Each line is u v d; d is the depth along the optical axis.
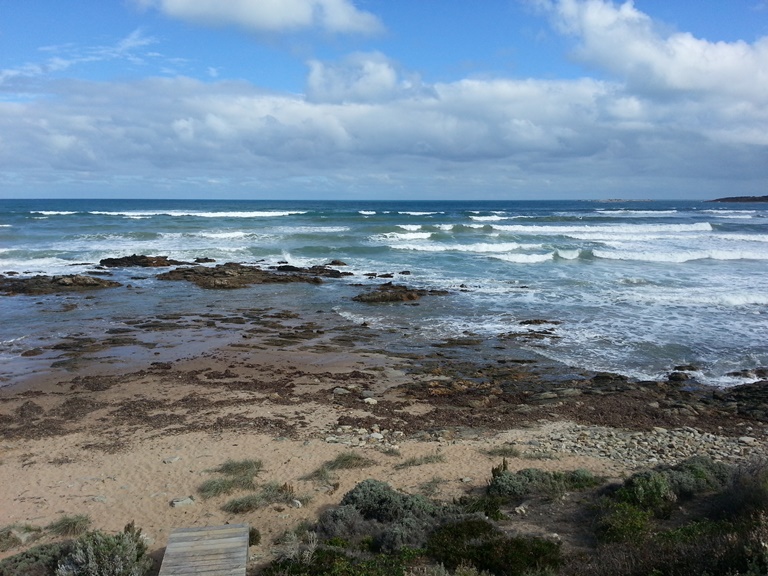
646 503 8.19
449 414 13.20
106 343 18.59
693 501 8.40
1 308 23.36
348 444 11.40
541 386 15.13
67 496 9.25
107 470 10.19
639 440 11.75
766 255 37.28
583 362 17.09
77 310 23.23
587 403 13.88
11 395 14.00
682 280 29.11
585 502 8.70
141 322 21.41
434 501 8.94
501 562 6.69
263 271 31.59
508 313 22.86
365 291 27.31
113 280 29.62
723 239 47.72
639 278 29.34
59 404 13.45
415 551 7.16
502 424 12.68
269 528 8.26
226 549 6.76
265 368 16.27
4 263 33.47
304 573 6.59
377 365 16.66
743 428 12.52
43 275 29.80
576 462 10.53
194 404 13.52
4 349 17.83
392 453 10.96
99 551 6.81
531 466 10.31
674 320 21.50
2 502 9.06
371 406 13.59
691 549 6.24
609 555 6.57
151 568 7.11
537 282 28.97
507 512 8.48
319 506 8.88
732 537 6.12
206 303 24.77
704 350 18.08
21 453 10.91
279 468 10.27
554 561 6.73
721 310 22.95
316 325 21.17
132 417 12.71
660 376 15.99
